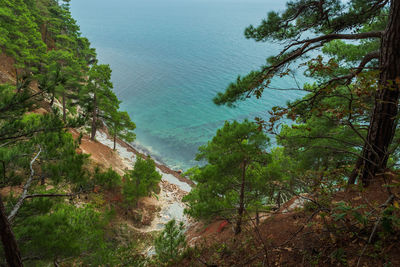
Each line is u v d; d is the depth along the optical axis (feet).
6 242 16.22
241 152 30.76
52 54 122.01
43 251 19.70
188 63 413.39
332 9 24.66
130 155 144.66
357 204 17.88
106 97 116.16
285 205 28.43
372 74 12.02
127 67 385.91
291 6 25.52
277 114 15.49
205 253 24.61
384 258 12.23
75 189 23.80
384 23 30.48
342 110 14.39
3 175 20.92
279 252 17.78
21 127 18.47
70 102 127.13
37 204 21.70
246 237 23.45
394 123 20.12
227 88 26.63
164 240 26.84
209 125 206.90
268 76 21.50
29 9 169.37
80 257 23.44
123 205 75.77
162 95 275.39
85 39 229.25
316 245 16.33
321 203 16.53
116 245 30.42
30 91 18.16
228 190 36.22
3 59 127.44
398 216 12.32
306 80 263.49
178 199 107.86
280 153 57.47
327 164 35.40
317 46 24.72
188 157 162.71
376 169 19.84
